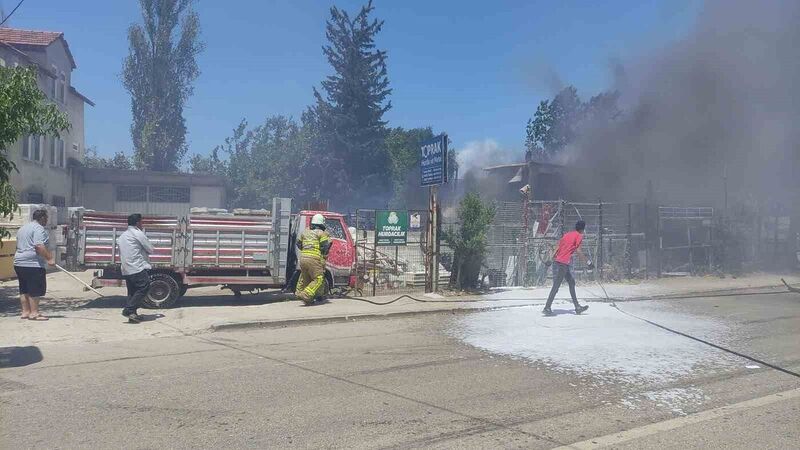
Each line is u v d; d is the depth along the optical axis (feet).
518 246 54.54
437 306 41.50
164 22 141.38
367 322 37.11
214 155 155.12
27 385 22.20
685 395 21.58
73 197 103.45
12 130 35.81
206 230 40.68
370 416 18.95
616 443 16.83
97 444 16.39
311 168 154.40
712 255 68.13
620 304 45.70
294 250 44.73
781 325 36.50
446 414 19.21
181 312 38.24
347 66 159.63
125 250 34.63
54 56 90.22
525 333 33.37
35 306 35.32
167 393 21.26
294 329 34.65
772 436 17.47
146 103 141.49
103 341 30.55
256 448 16.22
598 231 59.82
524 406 20.13
